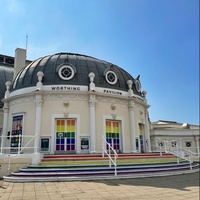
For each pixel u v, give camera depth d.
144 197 7.90
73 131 18.42
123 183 10.49
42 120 18.08
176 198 7.83
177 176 12.99
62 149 17.84
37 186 9.72
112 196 7.96
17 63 26.80
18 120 19.27
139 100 22.30
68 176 11.43
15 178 11.04
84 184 10.17
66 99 18.72
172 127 42.81
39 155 13.91
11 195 8.06
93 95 19.00
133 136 20.36
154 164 14.81
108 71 21.06
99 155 15.55
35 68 20.59
